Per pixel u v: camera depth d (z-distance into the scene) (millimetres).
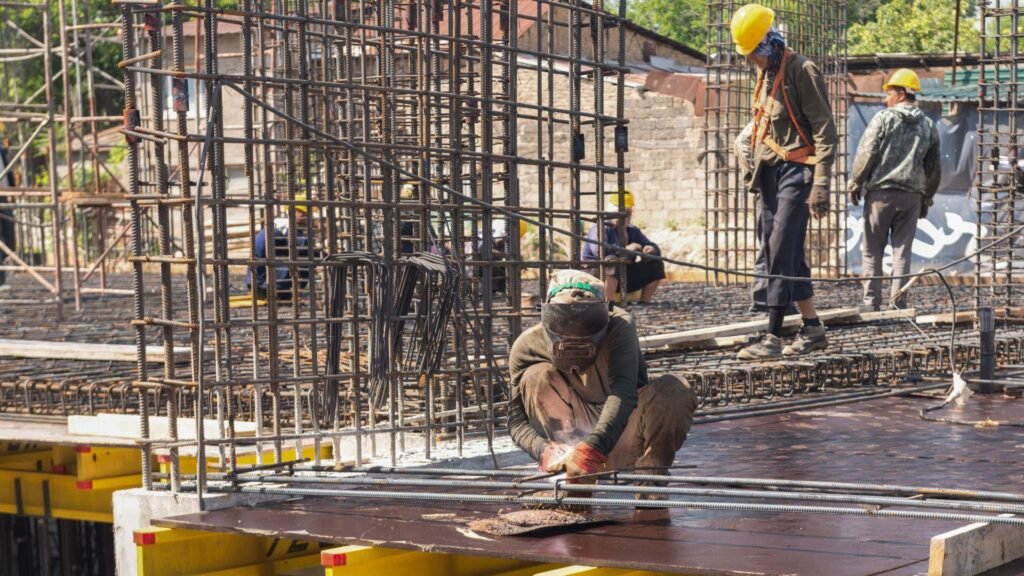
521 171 35906
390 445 7992
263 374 10578
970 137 26000
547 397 6930
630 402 6559
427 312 7840
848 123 27719
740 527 6250
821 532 6090
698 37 67875
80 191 23609
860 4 66000
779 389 11562
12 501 11297
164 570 6840
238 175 30328
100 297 24781
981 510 5582
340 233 8797
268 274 7371
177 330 16516
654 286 18781
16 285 28984
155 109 7051
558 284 6637
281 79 7277
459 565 6543
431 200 8719
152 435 9289
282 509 7070
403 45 9141
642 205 35594
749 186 12438
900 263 16859
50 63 20469
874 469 7918
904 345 13359
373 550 6191
